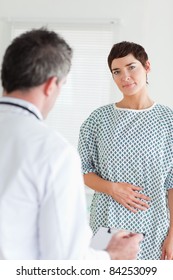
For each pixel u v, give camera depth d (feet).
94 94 10.55
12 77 2.93
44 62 2.90
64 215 2.70
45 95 3.02
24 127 2.84
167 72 9.75
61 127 10.74
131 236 3.67
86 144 5.59
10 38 10.74
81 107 10.64
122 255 3.46
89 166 5.65
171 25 9.71
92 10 10.28
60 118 10.75
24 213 2.72
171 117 5.43
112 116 5.53
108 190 5.28
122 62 5.21
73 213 2.78
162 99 9.78
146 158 5.26
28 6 10.60
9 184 2.69
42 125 2.91
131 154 5.30
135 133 5.34
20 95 2.98
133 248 3.54
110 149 5.35
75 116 10.67
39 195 2.70
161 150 5.30
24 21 10.59
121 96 10.36
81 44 10.53
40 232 2.74
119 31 10.12
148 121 5.38
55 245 2.70
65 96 10.70
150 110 5.45
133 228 5.30
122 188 5.26
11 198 2.69
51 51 2.93
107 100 10.47
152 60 9.81
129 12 10.02
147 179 5.27
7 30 10.77
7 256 2.73
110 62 5.37
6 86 3.00
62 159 2.75
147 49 9.86
